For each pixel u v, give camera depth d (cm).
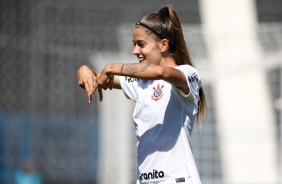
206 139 2773
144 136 973
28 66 3038
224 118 2775
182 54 1023
